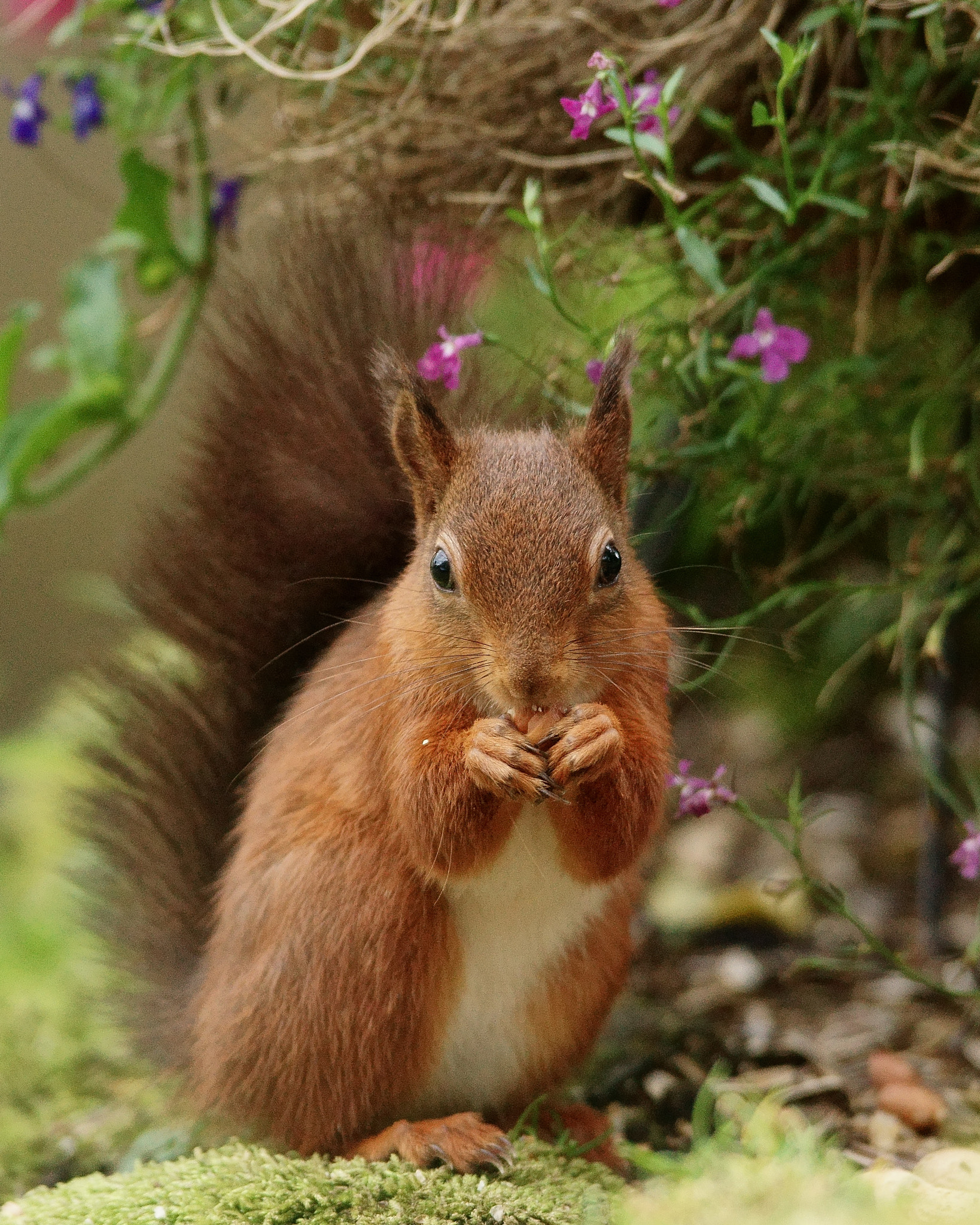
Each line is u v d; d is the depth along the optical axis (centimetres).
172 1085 322
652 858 333
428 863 311
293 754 314
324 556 319
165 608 320
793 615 340
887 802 337
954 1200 310
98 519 457
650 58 320
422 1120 315
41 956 333
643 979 328
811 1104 319
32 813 345
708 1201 311
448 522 311
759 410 322
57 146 436
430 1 321
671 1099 320
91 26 328
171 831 319
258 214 328
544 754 311
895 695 341
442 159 324
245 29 325
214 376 320
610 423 312
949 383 325
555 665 309
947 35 319
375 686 312
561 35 322
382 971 312
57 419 333
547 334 324
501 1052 314
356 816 312
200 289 332
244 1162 313
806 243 321
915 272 324
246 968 313
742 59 321
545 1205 311
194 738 320
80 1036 327
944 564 324
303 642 319
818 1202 311
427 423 312
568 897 313
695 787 317
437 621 311
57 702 390
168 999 318
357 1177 312
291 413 318
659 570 327
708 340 321
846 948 318
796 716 341
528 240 325
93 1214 311
